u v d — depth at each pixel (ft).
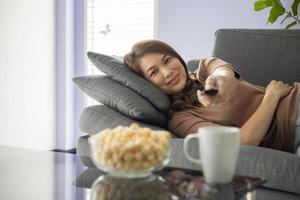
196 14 9.32
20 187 2.37
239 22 8.91
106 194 2.12
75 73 10.84
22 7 9.01
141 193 2.11
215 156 2.19
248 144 3.70
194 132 3.79
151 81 4.30
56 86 10.39
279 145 4.13
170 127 4.12
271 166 2.95
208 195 2.08
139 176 2.32
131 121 3.92
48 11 9.96
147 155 2.17
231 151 2.20
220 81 4.18
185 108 4.22
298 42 5.32
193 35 9.39
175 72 4.27
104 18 10.82
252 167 3.00
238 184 2.24
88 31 10.98
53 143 10.38
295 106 4.16
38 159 3.25
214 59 4.69
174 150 3.26
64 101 10.37
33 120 9.52
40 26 9.68
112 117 4.02
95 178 2.57
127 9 10.52
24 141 9.21
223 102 4.10
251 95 4.23
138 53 4.31
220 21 9.10
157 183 2.26
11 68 8.70
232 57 5.55
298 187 2.86
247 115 4.10
